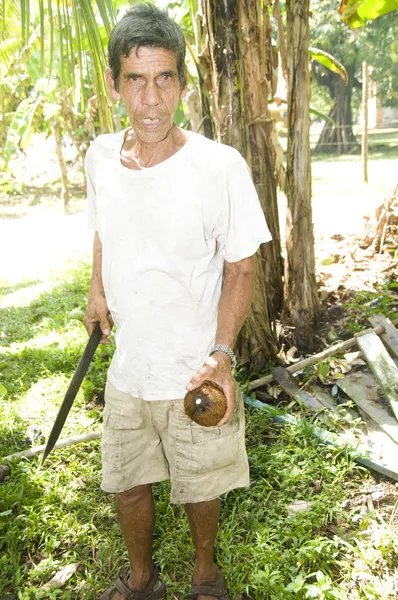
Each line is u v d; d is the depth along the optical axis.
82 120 13.69
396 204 5.86
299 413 3.57
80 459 3.41
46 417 3.87
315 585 2.31
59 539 2.82
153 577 2.41
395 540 2.61
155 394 2.02
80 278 7.09
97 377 4.21
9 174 17.12
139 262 1.92
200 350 2.01
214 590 2.31
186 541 2.73
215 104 3.80
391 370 3.66
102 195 1.97
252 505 2.90
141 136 1.83
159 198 1.87
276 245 4.53
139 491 2.23
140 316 1.97
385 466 3.02
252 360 4.10
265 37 4.26
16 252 9.57
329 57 5.67
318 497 2.85
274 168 4.39
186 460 2.06
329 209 10.07
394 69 24.22
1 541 2.79
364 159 12.42
